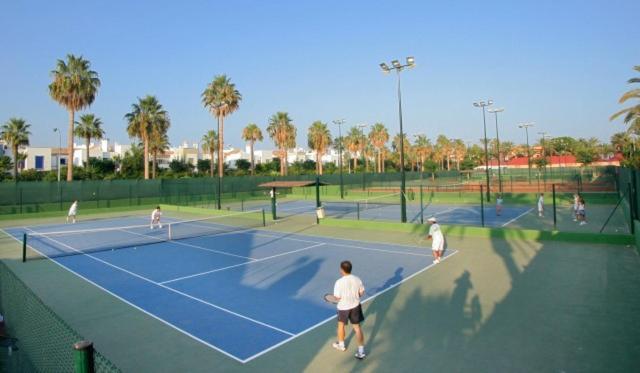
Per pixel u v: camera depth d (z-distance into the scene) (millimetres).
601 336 7895
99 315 9867
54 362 5914
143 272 14234
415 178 78062
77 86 40438
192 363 7246
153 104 51562
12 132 54438
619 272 12594
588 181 52188
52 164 78000
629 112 28266
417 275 13062
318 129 74562
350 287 7434
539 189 44062
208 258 16484
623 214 26984
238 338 8297
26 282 13172
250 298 10969
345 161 111562
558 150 105812
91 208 38125
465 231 20594
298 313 9734
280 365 7090
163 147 64000
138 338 8406
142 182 41875
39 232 25500
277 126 67875
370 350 7617
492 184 55062
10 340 7617
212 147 67375
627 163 49875
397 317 9297
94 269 14891
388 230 23281
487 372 6637
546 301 10102
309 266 14750
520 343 7703
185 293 11562
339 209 36531
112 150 98188
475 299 10422
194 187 46094
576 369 6637
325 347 7789
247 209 38500
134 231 25391
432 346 7699
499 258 15195
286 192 53688
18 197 34250
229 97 46594
